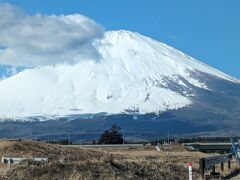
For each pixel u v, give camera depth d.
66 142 181.25
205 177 53.28
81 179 42.94
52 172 43.81
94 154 78.94
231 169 69.81
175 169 55.44
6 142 68.50
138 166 50.16
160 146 154.38
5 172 45.16
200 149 173.25
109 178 43.81
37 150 68.19
